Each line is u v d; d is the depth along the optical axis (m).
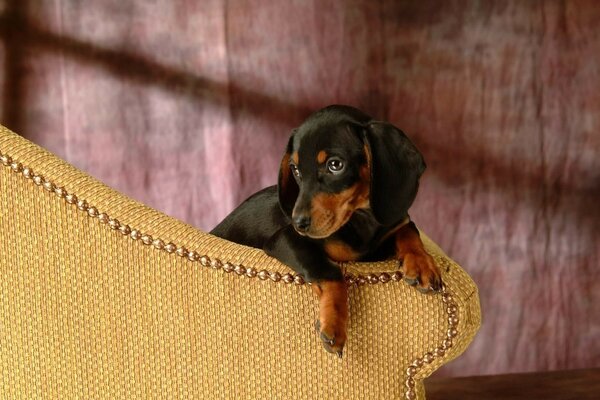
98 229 1.46
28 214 1.47
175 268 1.46
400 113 3.45
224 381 1.48
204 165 3.48
